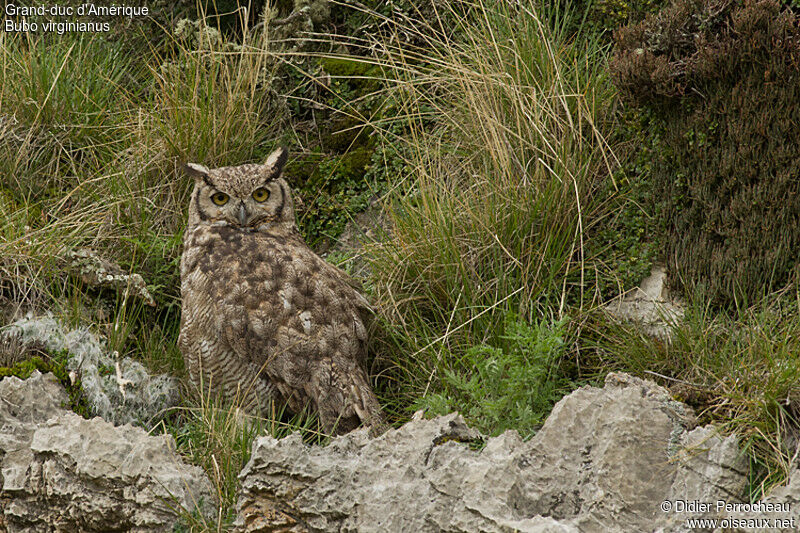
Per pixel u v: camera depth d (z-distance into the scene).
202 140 12.16
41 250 10.72
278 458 7.99
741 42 9.34
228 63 13.36
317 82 13.33
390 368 10.46
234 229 10.38
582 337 10.10
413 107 12.85
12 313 10.41
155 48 14.21
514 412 8.71
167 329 11.13
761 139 9.45
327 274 10.12
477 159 11.84
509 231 10.55
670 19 10.06
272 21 13.87
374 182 12.61
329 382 9.44
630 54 10.20
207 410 9.26
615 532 7.43
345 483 7.94
